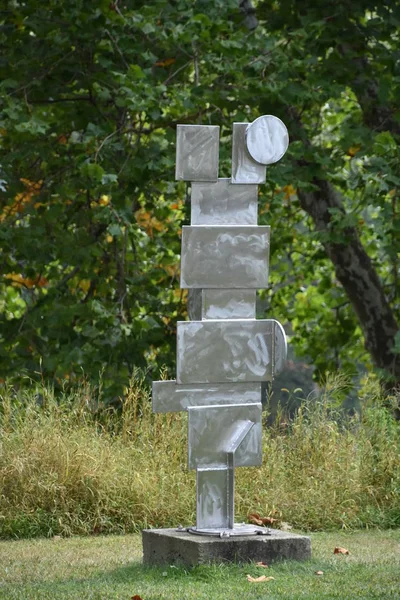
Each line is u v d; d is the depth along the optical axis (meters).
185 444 10.87
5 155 15.06
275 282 21.23
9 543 9.03
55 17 14.39
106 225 15.43
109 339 13.97
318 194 17.72
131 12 13.68
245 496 10.35
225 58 14.13
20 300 18.50
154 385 7.12
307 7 15.03
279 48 14.63
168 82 14.92
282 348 7.30
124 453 10.56
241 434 7.25
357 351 20.62
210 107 15.05
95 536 9.59
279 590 6.14
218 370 7.22
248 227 7.30
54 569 7.45
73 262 14.72
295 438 11.06
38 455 10.07
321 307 20.80
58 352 14.56
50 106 15.41
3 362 14.63
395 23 14.56
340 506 10.34
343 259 18.27
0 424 10.83
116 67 14.28
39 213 15.47
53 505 9.86
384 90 14.68
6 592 6.24
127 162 14.32
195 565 6.80
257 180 7.34
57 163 15.51
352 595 5.98
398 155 14.13
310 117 17.89
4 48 15.05
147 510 9.95
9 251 15.18
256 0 17.77
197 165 7.20
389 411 11.80
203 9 14.20
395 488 10.65
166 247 16.58
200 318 7.27
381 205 14.24
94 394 12.74
